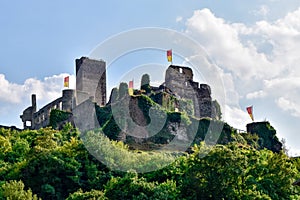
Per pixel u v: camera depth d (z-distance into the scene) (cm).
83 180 8950
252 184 8325
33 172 8912
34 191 8712
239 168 8219
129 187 7675
